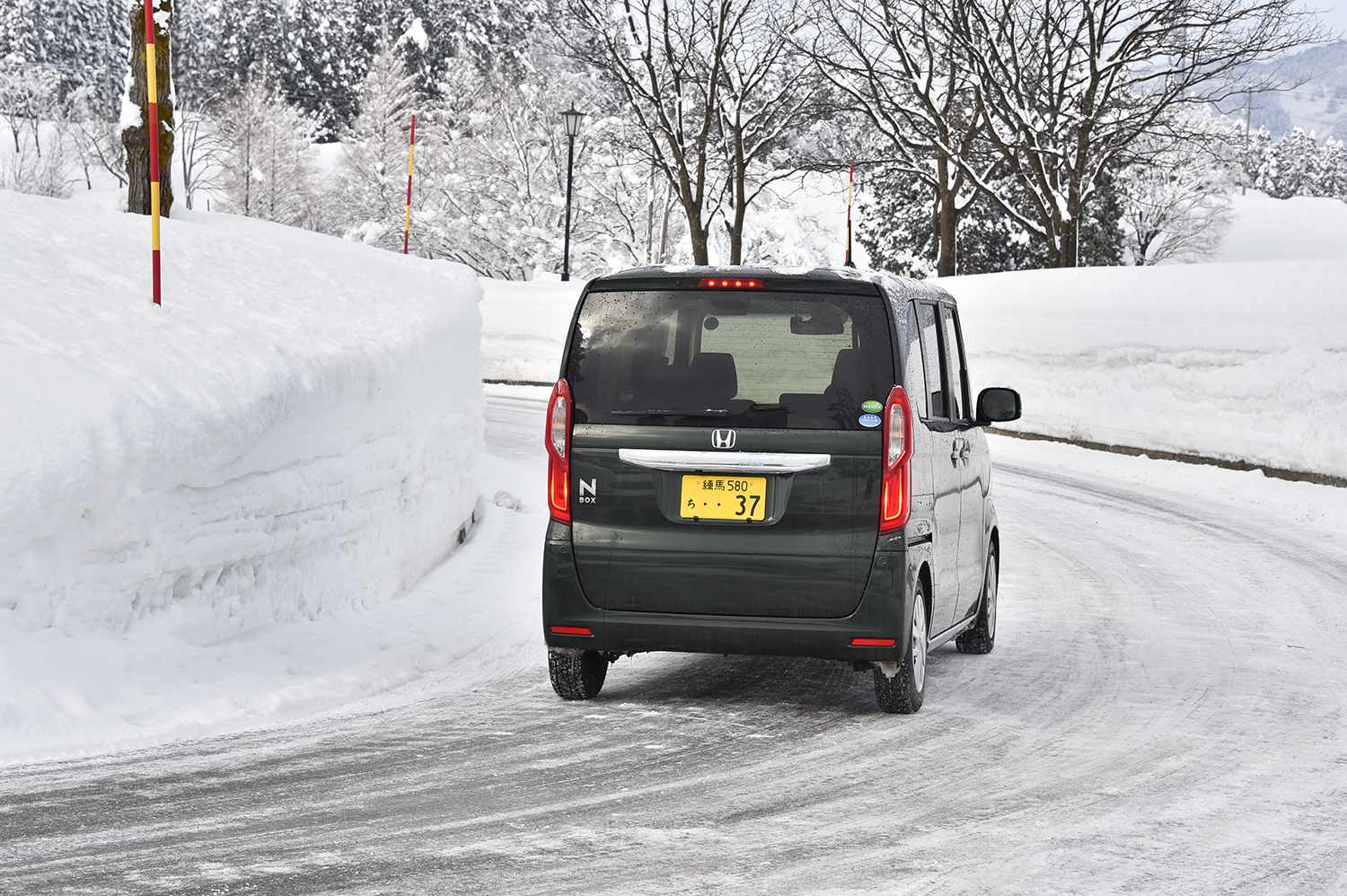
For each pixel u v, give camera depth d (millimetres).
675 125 44719
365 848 4414
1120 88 39781
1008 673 7820
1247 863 4430
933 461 6762
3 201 10266
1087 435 22484
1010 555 12695
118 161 88562
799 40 42688
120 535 6469
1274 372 18688
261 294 9953
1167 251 83562
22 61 95875
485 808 4930
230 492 7465
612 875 4184
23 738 5625
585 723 6406
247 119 81812
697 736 6152
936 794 5230
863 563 6219
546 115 57594
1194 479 18031
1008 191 63219
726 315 6398
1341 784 5465
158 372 7219
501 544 12258
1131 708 6891
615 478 6406
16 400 6297
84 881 4027
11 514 5918
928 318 7121
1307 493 16469
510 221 57438
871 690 7285
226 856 4293
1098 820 4902
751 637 6289
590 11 44750
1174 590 10906
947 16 39969
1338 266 18719
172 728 6008
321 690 6836
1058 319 24016
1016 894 4082
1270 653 8461
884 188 63250
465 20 98500
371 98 76062
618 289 6531
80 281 8664
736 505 6297
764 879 4176
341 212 75938
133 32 13438
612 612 6410
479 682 7395
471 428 12648
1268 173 191375
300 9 111562
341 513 8859
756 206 58031
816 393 6285
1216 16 37250
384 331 10289
